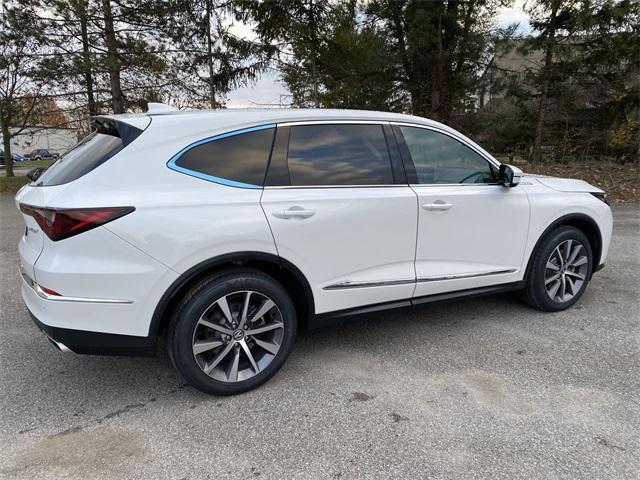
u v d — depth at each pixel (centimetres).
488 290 371
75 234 234
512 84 1378
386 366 314
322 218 288
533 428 245
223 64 1429
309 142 296
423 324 385
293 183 287
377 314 326
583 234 404
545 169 1415
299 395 279
